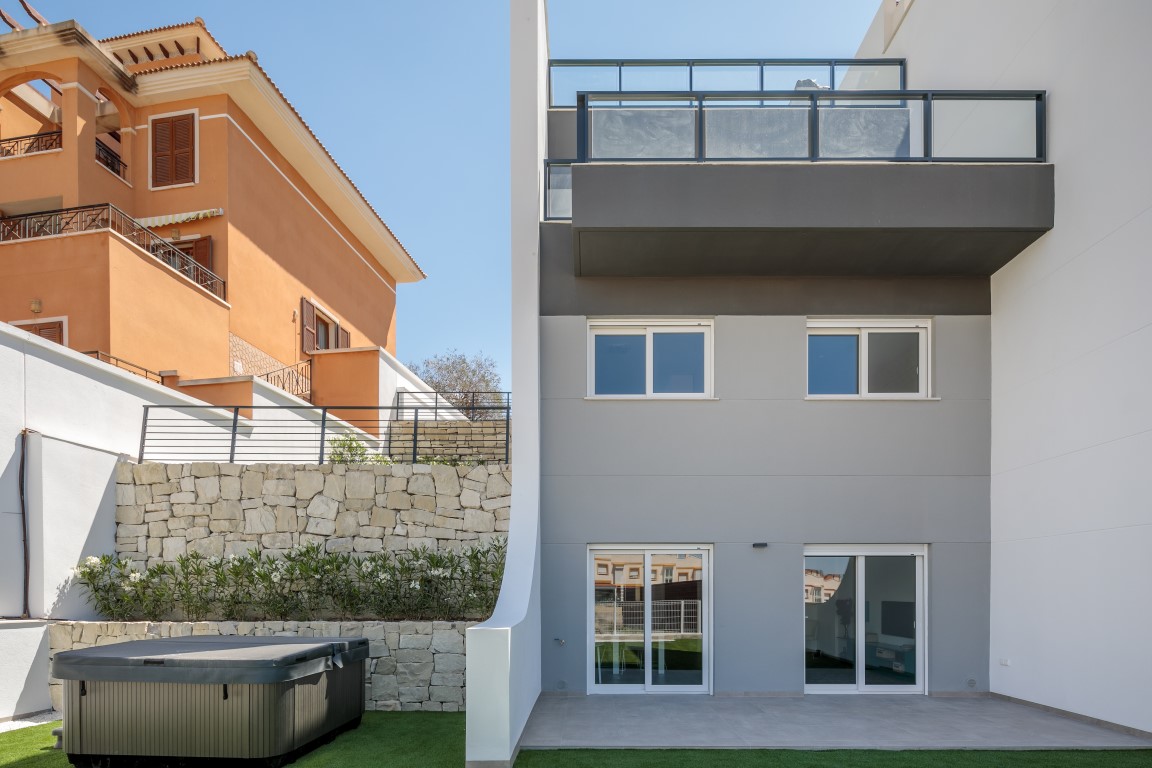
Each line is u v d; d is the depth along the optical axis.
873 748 6.82
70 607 9.39
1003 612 9.19
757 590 9.40
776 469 9.55
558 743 6.95
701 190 8.41
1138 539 7.05
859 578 9.55
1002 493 9.32
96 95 16.00
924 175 8.45
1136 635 7.06
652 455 9.57
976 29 9.99
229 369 15.77
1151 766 6.28
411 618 9.27
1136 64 7.20
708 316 9.75
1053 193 8.46
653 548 9.58
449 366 36.91
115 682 6.41
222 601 9.62
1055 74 8.43
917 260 9.29
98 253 12.84
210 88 16.22
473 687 6.25
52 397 9.56
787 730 7.46
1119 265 7.39
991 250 9.00
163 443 11.46
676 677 9.41
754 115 8.79
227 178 16.16
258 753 6.23
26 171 15.45
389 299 25.11
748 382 9.66
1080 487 7.87
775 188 8.42
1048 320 8.49
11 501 8.95
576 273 9.67
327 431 15.20
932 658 9.37
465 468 10.21
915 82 11.76
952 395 9.66
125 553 10.27
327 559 9.55
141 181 16.58
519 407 9.02
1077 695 7.86
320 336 20.34
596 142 8.78
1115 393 7.40
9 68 15.76
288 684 6.45
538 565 8.82
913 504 9.53
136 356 13.23
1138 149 7.16
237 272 16.28
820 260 9.28
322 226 20.34
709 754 6.64
